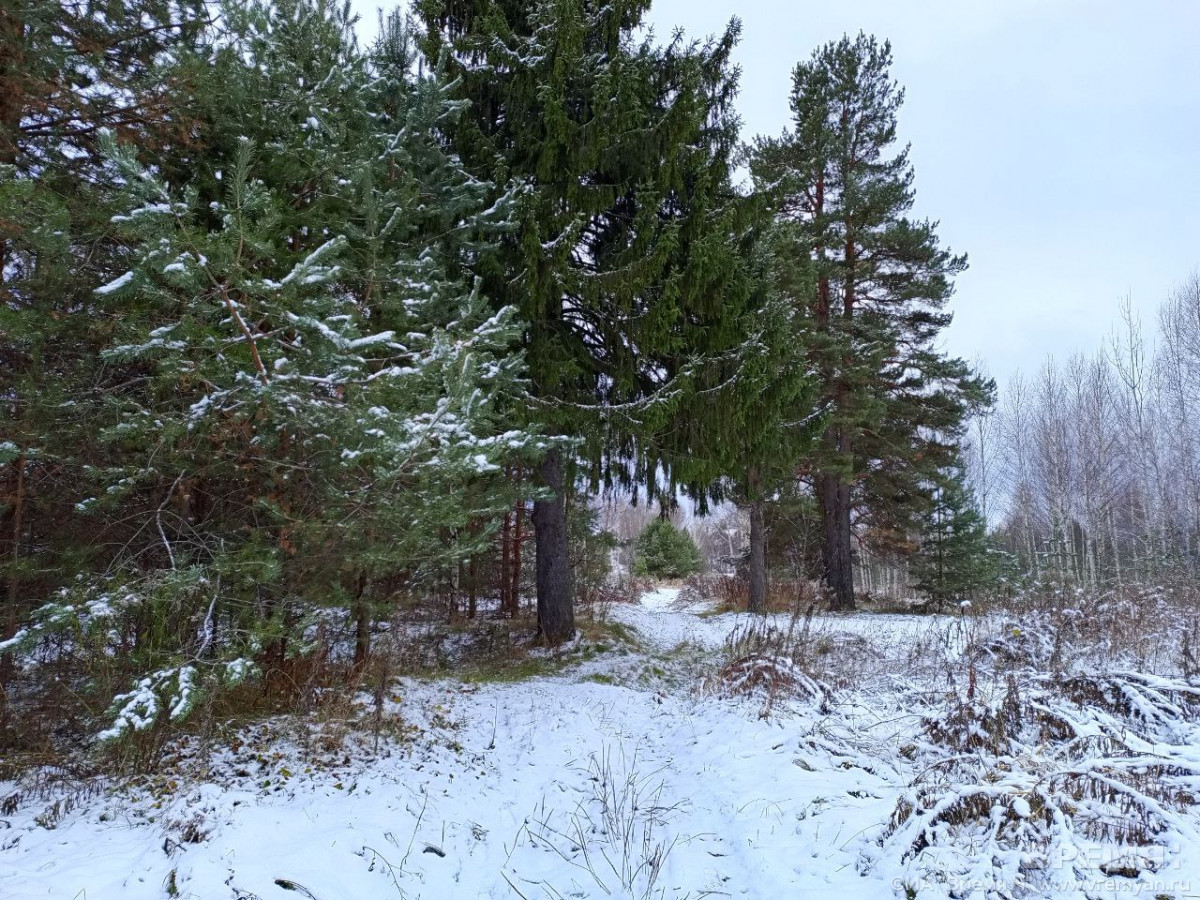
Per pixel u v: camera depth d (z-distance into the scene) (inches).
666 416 340.2
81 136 202.1
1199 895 107.7
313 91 246.8
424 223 308.5
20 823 147.6
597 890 136.2
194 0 220.2
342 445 189.8
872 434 719.7
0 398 175.0
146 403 191.5
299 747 202.1
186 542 187.3
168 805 158.1
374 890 130.2
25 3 169.9
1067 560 842.2
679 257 356.5
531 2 376.8
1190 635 302.0
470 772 204.7
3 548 195.0
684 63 360.8
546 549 423.5
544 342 347.6
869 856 137.0
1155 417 1124.5
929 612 721.0
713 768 206.1
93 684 164.9
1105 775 147.3
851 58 727.1
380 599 235.5
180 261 147.6
